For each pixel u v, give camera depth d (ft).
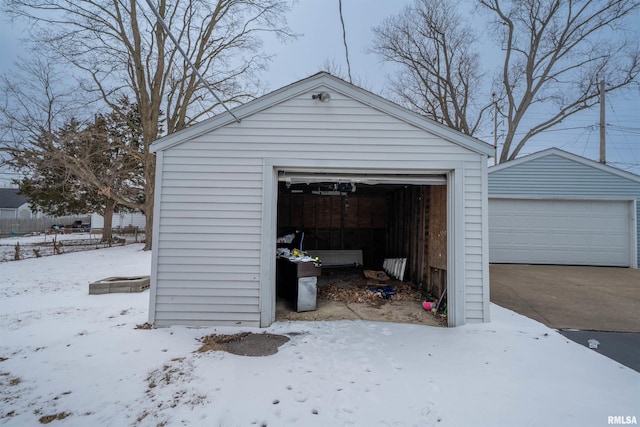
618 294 19.44
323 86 14.89
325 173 15.71
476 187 14.79
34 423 7.42
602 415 7.68
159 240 14.38
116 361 10.65
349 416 7.74
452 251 14.74
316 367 10.27
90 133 41.42
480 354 11.19
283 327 14.28
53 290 21.58
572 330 13.46
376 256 32.14
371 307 17.89
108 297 19.57
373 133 14.83
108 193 44.06
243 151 14.66
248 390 8.87
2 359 10.77
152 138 45.42
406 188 25.88
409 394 8.68
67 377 9.57
